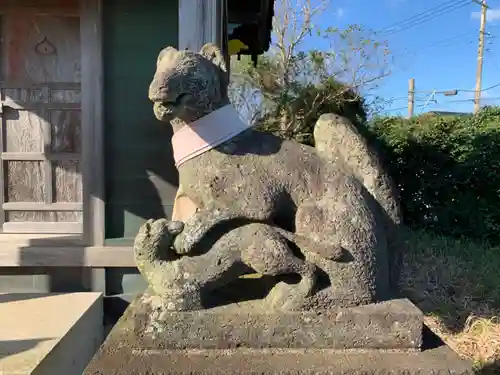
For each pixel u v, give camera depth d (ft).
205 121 4.40
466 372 3.90
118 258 10.23
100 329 9.53
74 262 10.23
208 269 4.17
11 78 10.88
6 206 11.11
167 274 4.19
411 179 20.52
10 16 10.69
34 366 6.06
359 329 4.14
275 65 24.04
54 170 11.18
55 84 10.89
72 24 10.80
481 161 19.42
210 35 8.06
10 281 10.41
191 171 4.46
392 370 3.86
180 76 4.17
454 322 10.88
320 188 4.42
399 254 4.76
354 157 4.68
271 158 4.45
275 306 4.19
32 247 10.18
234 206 4.30
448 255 15.67
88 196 10.28
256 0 14.98
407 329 4.17
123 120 10.36
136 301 4.63
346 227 4.26
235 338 4.09
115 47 10.25
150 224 4.43
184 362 3.92
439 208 20.15
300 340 4.12
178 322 4.09
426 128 20.65
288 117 21.90
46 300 9.16
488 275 13.60
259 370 3.80
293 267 4.07
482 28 44.78
